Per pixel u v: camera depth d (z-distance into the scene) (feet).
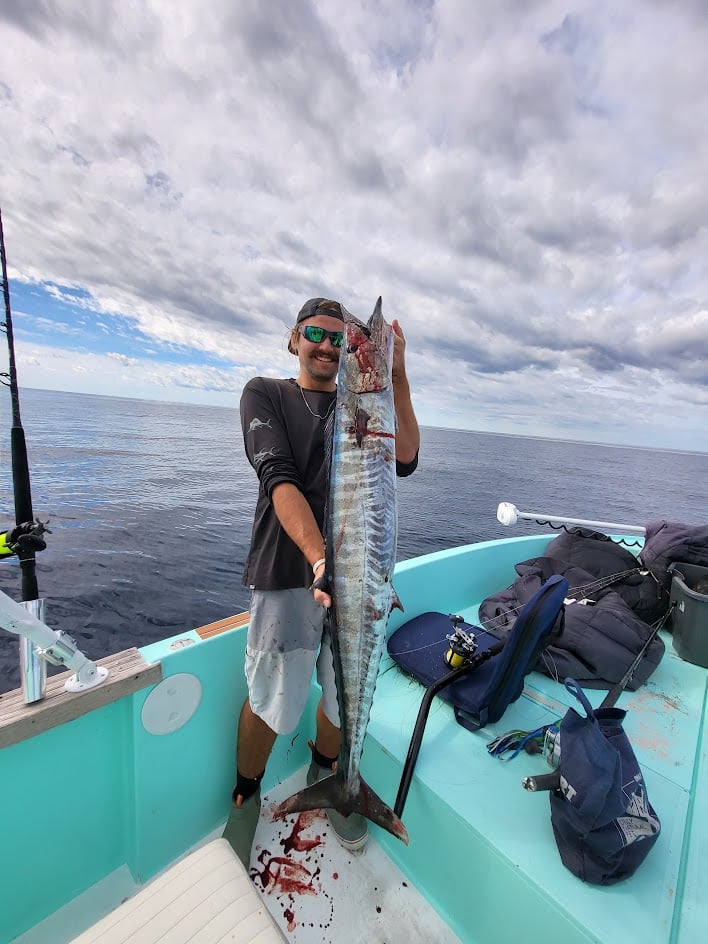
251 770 6.32
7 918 5.12
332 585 4.87
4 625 4.29
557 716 7.44
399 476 6.82
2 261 5.11
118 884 5.91
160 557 28.35
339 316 6.06
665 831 5.32
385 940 5.30
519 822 5.33
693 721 7.51
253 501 45.14
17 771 4.95
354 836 6.25
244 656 6.75
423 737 6.75
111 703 5.54
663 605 10.42
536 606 6.44
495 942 5.02
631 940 4.07
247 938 3.66
